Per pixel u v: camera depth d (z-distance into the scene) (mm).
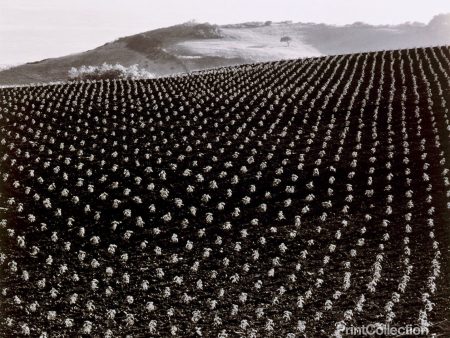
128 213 27234
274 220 27016
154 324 18875
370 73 57719
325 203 28328
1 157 34406
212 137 38875
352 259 23328
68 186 30516
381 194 29750
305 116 43312
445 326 18438
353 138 38156
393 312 19250
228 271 22547
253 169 33188
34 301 20297
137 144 37531
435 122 40344
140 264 23062
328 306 19844
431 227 25844
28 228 25719
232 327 18953
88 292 21016
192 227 26297
